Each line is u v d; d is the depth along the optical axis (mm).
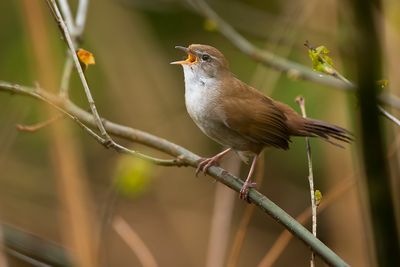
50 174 13250
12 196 13203
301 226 5809
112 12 13688
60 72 12500
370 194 3875
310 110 11734
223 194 8641
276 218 6094
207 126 8281
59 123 6789
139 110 13484
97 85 13484
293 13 10914
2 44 13219
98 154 13273
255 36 13398
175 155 7055
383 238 3885
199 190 13344
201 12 10445
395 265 3875
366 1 3592
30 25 7066
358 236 10820
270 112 7949
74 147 6883
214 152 13539
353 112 4750
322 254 5543
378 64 3672
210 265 8250
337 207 11016
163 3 13055
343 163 10820
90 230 6594
